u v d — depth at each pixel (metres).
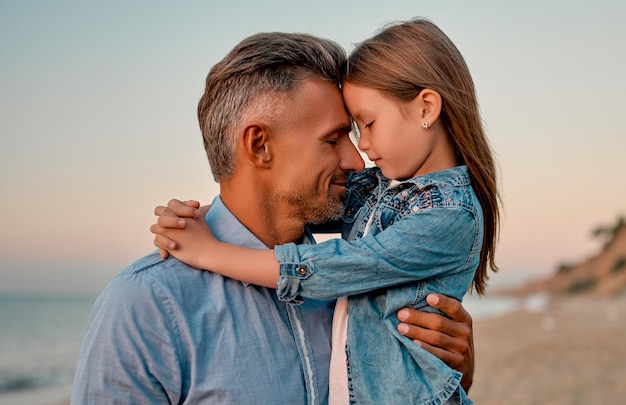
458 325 2.24
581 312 36.75
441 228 2.22
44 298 68.00
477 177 2.42
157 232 2.13
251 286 2.13
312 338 2.20
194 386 1.95
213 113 2.23
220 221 2.25
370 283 2.14
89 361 1.92
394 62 2.37
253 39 2.23
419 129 2.40
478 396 11.03
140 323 1.95
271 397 2.02
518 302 68.75
